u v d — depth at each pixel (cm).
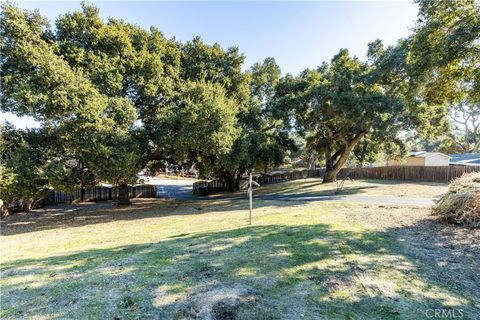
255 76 2144
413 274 366
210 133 1241
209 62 1731
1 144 1032
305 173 3186
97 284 356
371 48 1728
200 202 1554
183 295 318
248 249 493
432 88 802
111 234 780
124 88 1326
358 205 1011
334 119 1736
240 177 2511
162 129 1282
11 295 334
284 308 285
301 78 1886
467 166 2016
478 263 402
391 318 263
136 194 2008
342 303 293
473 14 639
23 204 1391
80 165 1170
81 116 985
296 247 496
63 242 716
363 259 426
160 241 607
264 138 2023
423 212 808
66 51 1128
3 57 959
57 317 278
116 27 1312
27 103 916
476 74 672
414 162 2895
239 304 294
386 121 1534
